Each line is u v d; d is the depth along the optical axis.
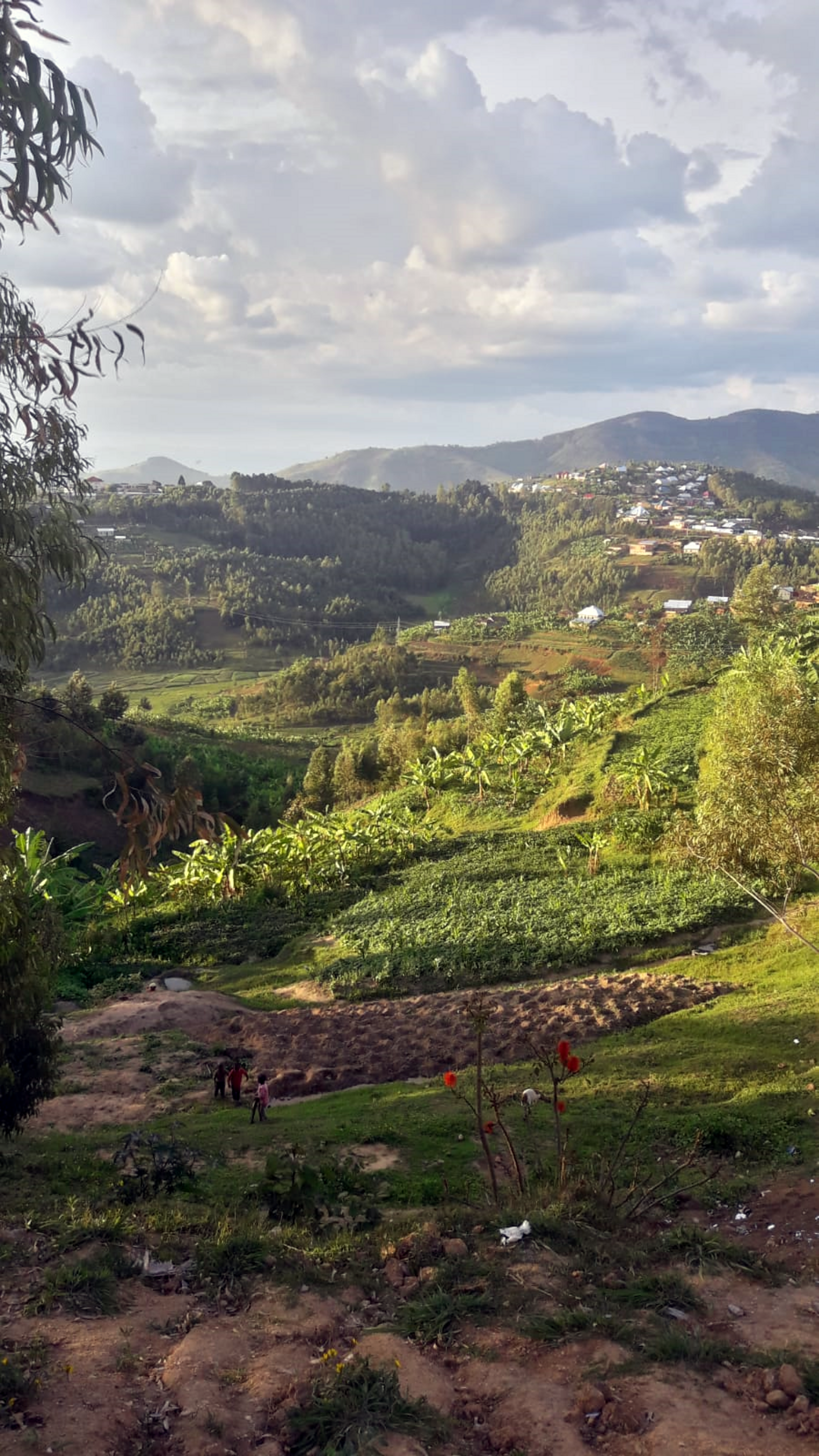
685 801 52.66
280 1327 7.85
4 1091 14.94
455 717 147.25
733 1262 9.57
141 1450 5.97
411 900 45.25
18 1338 7.39
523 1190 11.98
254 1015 32.69
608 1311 8.09
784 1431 6.23
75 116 7.46
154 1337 7.65
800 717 19.83
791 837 19.67
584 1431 6.29
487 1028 27.42
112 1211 11.43
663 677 85.94
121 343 7.89
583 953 34.75
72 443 9.10
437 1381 7.03
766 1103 17.12
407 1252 9.70
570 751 71.06
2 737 11.39
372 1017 30.52
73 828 76.75
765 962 30.92
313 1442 6.16
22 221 7.58
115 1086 25.11
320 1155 16.84
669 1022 25.89
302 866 53.72
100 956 44.12
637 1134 16.30
